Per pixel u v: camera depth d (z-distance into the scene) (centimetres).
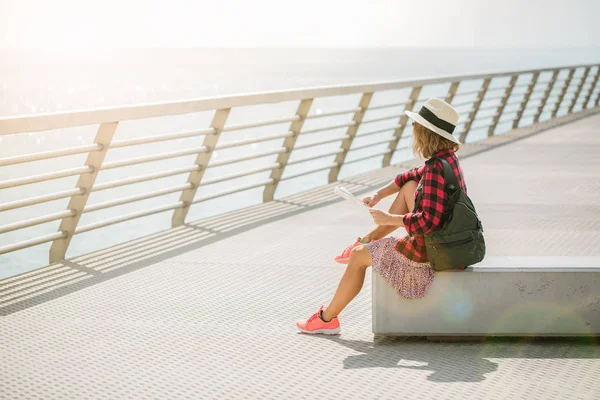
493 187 957
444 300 427
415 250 423
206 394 360
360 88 1002
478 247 416
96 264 601
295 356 412
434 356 413
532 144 1417
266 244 673
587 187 952
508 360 406
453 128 412
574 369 392
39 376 381
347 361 405
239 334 447
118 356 410
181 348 423
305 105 896
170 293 527
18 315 478
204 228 736
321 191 948
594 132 1614
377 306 430
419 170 452
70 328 454
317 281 559
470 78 1398
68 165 3156
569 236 688
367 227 745
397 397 357
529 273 423
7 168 3042
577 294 423
